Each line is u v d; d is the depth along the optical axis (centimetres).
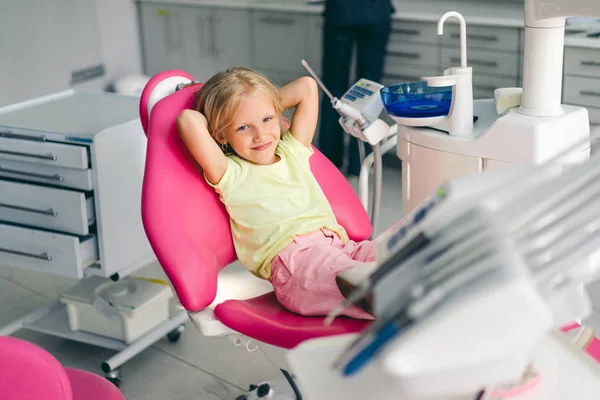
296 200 174
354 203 184
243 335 150
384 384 74
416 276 68
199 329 152
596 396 83
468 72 173
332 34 358
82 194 206
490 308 65
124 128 214
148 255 234
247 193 170
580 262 76
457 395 83
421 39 347
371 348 67
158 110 170
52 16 393
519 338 66
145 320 221
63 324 230
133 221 224
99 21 423
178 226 157
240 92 165
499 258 65
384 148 192
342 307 76
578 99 300
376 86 188
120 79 424
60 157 207
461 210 71
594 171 72
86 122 218
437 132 180
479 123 183
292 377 176
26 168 215
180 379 213
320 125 384
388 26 354
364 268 125
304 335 137
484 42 326
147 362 222
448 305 64
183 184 164
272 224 169
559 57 164
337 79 366
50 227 214
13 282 274
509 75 323
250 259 171
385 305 70
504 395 83
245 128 168
